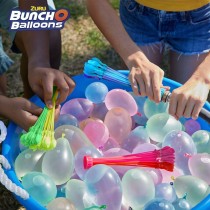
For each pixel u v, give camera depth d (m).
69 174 1.26
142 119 1.50
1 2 1.54
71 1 2.24
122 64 1.93
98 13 1.50
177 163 1.32
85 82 1.53
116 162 1.25
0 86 1.64
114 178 1.18
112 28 1.47
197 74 1.36
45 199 1.20
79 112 1.46
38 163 1.28
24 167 1.26
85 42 2.07
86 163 1.23
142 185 1.19
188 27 1.57
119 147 1.40
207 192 1.22
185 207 1.19
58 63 1.69
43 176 1.22
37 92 1.37
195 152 1.34
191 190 1.23
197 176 1.29
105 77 1.37
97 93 1.47
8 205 1.55
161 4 1.52
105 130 1.37
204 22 1.57
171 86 1.45
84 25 2.14
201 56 1.62
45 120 1.25
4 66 1.58
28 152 1.28
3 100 1.31
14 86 1.90
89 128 1.38
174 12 1.54
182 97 1.27
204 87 1.31
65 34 2.10
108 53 2.04
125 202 1.24
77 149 1.32
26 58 1.58
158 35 1.61
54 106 1.30
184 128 1.47
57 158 1.24
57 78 1.32
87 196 1.22
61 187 1.30
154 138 1.40
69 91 1.34
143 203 1.20
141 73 1.32
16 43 1.59
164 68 1.99
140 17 1.60
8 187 1.08
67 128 1.34
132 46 1.42
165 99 1.30
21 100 1.31
